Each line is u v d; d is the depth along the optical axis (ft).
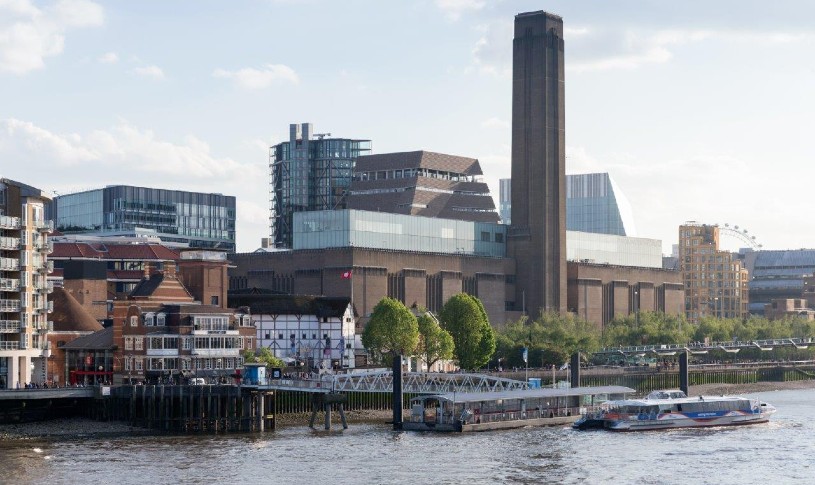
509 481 565.94
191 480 564.71
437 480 566.77
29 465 604.08
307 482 561.02
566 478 574.97
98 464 606.96
